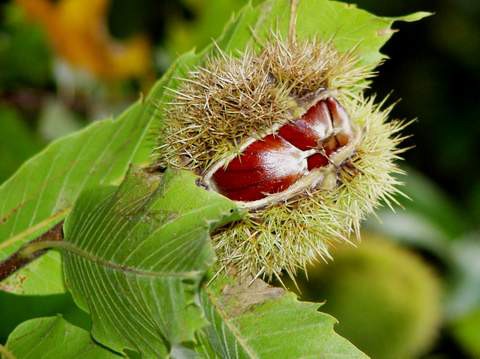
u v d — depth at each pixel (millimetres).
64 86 665
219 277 448
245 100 440
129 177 423
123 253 410
